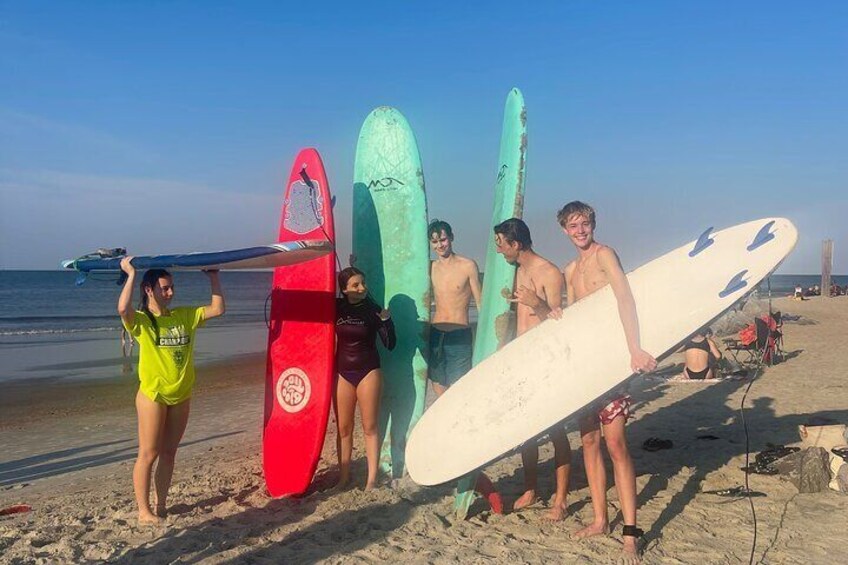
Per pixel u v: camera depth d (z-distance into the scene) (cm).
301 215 540
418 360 547
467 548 381
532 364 409
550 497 477
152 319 427
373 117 596
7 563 366
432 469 402
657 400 858
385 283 566
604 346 386
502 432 391
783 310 2642
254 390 1247
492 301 491
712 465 541
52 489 600
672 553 370
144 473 435
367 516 443
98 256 460
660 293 397
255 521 438
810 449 481
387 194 577
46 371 1568
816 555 362
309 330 514
